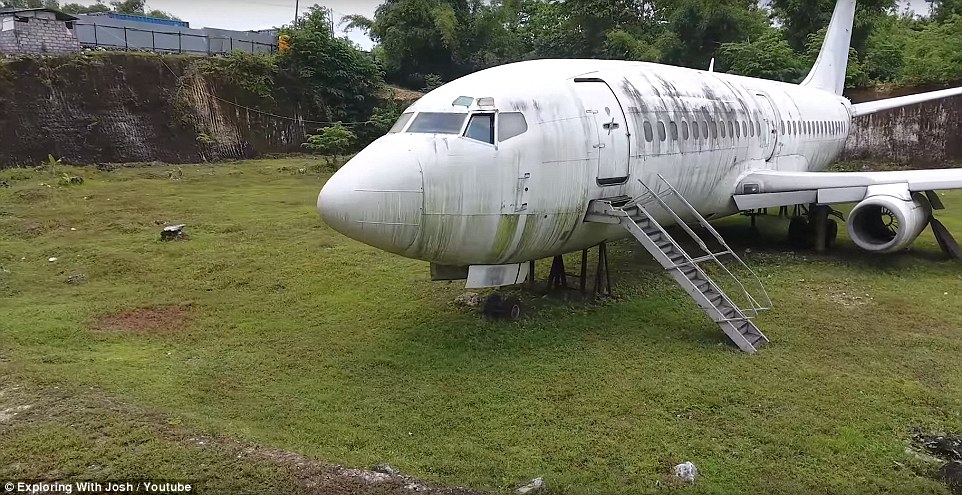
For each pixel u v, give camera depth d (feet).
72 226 63.21
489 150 32.09
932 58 113.70
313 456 23.12
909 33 148.46
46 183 85.71
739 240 59.47
